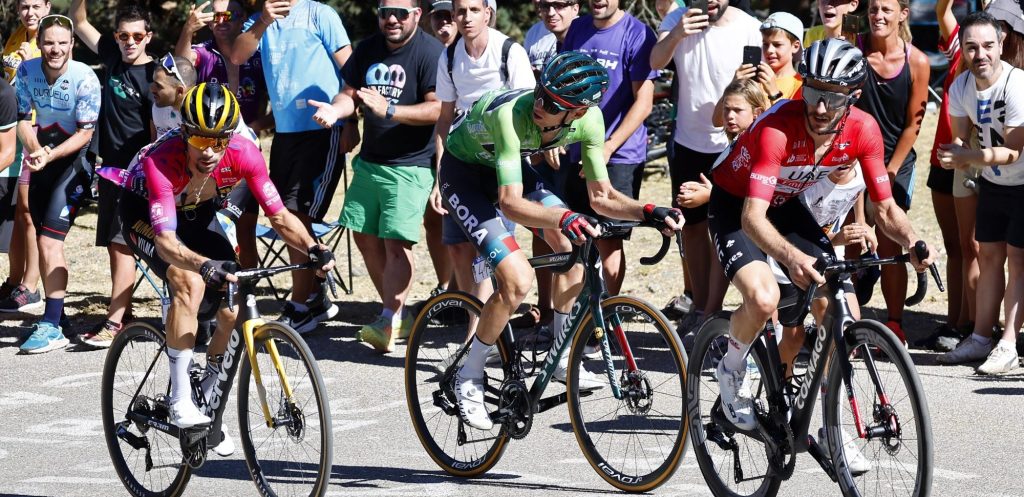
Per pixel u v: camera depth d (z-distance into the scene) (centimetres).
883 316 1374
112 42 1343
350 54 1336
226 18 1393
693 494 808
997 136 1101
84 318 1475
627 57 1207
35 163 1293
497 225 840
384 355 1258
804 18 2555
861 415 723
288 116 1330
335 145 1343
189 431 795
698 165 1221
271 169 1360
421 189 1261
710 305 1239
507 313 828
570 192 1220
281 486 793
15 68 1515
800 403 735
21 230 1502
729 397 765
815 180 780
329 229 1349
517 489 827
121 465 857
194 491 837
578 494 813
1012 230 1117
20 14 1508
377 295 1577
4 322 1447
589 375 841
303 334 1353
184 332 787
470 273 1212
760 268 753
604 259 1196
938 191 1254
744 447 878
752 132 759
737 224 790
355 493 820
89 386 1148
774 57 1146
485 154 845
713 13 1176
